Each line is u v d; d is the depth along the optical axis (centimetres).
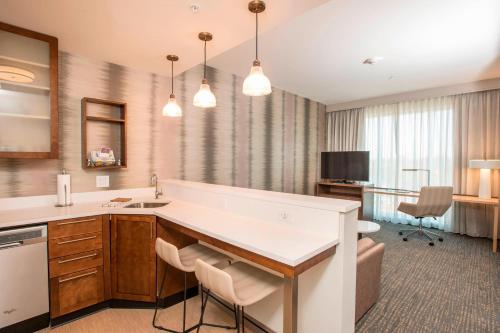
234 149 403
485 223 428
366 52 320
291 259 122
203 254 193
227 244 157
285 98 495
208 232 168
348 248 158
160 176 315
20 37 206
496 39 284
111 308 225
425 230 470
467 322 205
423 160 486
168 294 226
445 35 275
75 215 204
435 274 291
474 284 268
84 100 250
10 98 210
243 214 204
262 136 450
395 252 361
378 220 543
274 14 179
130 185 291
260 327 193
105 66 270
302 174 544
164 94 316
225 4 169
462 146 442
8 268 178
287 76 412
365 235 440
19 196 227
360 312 204
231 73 394
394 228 486
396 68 374
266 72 392
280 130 487
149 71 300
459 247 383
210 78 367
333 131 605
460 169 449
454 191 451
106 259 221
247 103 421
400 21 248
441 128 464
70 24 196
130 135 289
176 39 220
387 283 269
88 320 206
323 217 158
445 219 465
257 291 141
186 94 339
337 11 232
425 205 400
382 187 536
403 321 205
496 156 414
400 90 489
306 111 548
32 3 170
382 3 220
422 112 485
